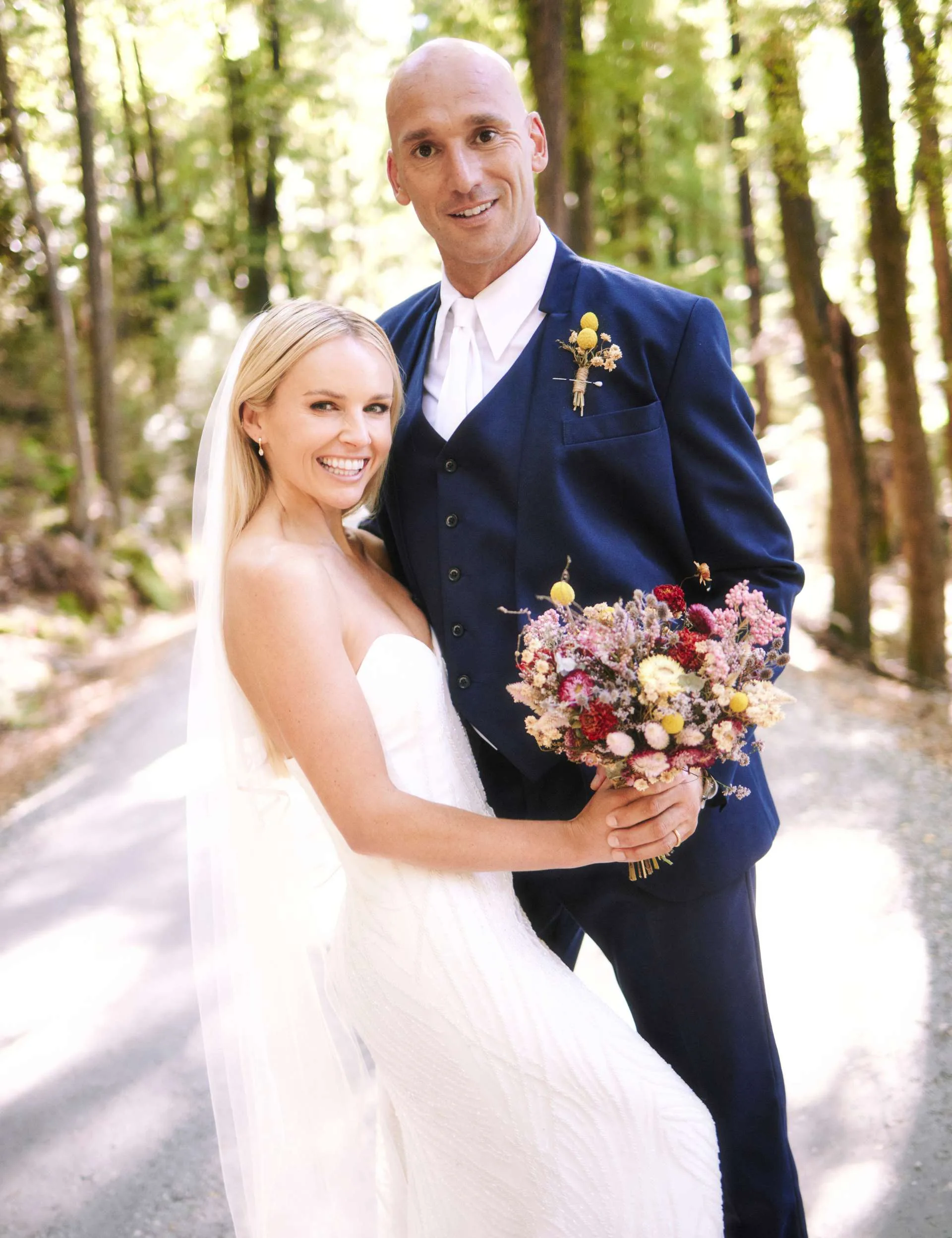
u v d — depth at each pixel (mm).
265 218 17688
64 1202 2607
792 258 7281
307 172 18141
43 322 13852
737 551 1919
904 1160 2398
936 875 3756
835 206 8094
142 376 15461
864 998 3057
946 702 6141
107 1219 2531
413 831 1743
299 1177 2080
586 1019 1824
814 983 3174
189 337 16094
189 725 2033
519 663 1641
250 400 1875
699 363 1941
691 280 14102
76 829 5223
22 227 12672
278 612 1765
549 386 1974
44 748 6766
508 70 1970
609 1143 1793
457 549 2014
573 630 1634
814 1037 2906
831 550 7551
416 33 10750
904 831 4195
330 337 1837
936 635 6648
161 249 15922
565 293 2018
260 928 2035
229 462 1917
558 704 1567
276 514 1905
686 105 12398
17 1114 2988
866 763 5086
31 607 9703
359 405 1854
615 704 1558
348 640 1856
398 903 1834
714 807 1878
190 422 15320
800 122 6469
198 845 2055
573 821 1735
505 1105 1805
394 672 1861
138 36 14398
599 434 1944
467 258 1980
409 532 2105
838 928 3484
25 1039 3373
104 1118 2930
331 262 20109
